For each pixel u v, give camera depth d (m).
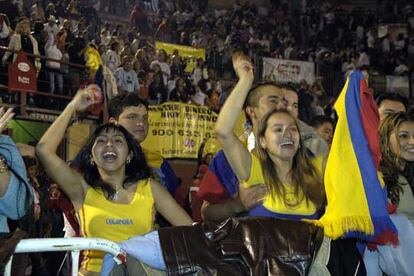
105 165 3.04
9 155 2.70
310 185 2.95
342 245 2.63
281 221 2.51
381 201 2.62
